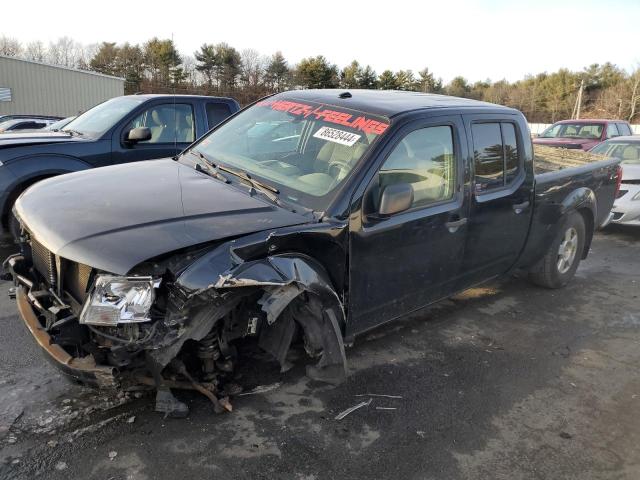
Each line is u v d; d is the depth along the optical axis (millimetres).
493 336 4598
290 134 3889
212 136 4430
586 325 4988
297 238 2918
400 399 3486
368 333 4449
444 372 3896
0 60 32312
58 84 34750
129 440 2830
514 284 5992
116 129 6250
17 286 3230
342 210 3166
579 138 15500
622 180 8461
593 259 7391
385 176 3406
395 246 3492
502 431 3242
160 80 55469
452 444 3074
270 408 3234
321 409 3281
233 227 2812
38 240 2793
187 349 2896
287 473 2711
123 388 2768
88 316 2443
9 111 33188
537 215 4938
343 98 4027
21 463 2605
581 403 3635
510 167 4527
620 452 3137
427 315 4953
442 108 3922
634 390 3863
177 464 2695
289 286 2750
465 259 4172
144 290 2467
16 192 5418
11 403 3059
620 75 73938
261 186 3432
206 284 2498
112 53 58625
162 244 2566
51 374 3381
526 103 77938
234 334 2965
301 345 3529
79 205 3004
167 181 3479
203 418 3061
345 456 2881
